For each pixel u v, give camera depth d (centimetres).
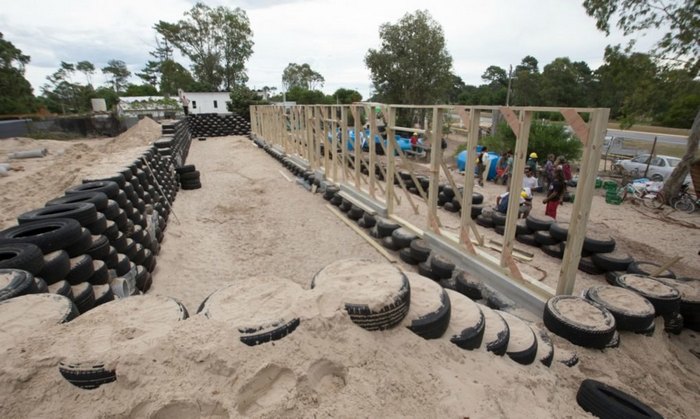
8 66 4128
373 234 837
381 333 280
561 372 357
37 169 1401
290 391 219
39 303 286
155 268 670
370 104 856
